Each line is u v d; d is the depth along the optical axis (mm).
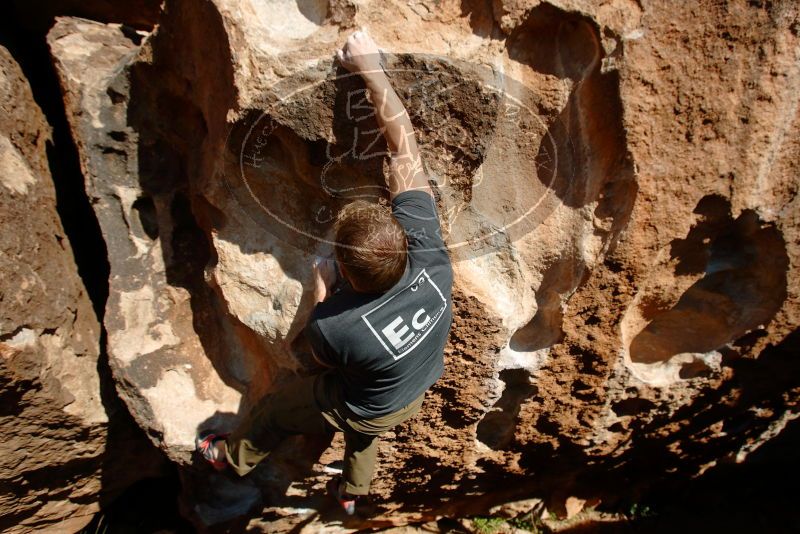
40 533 2443
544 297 1934
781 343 2125
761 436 2771
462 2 1528
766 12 1502
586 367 2062
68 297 2039
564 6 1459
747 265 1986
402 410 1710
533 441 2369
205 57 1623
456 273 1786
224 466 2014
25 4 2354
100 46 2047
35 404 1952
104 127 1940
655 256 1780
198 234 2092
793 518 3029
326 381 1744
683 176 1659
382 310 1479
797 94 1604
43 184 2080
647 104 1558
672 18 1486
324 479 2277
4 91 1969
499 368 1977
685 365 2215
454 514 2861
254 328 1910
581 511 3029
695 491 3104
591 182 1709
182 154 1987
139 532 2746
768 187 1727
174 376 2113
